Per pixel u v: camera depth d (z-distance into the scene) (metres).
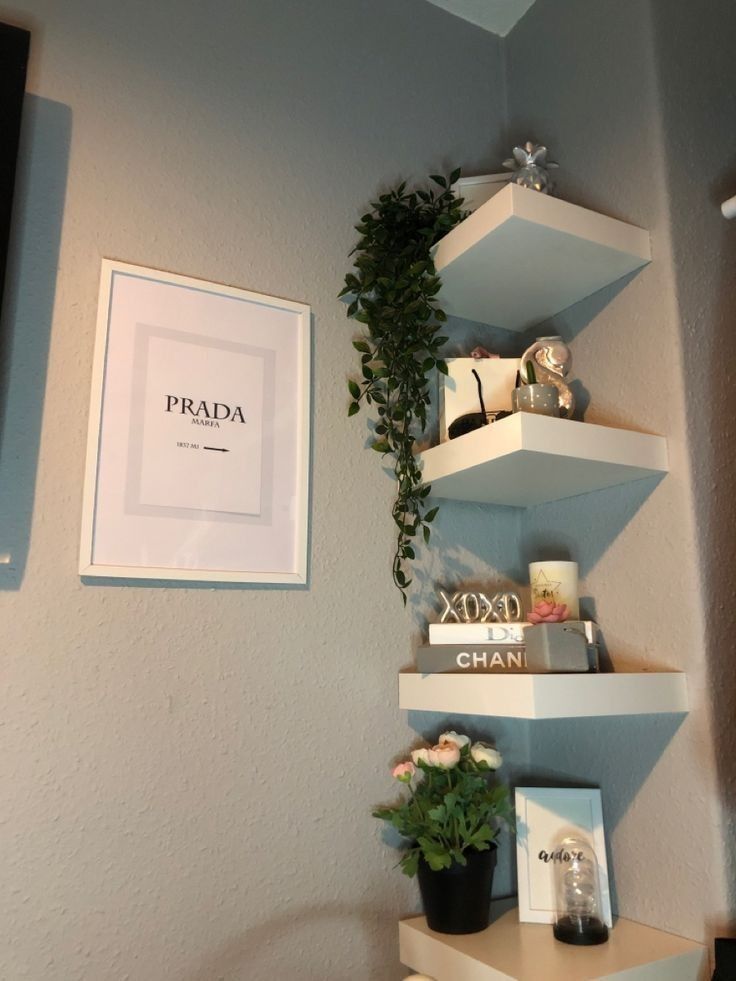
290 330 1.12
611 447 0.98
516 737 1.21
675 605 0.99
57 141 1.01
